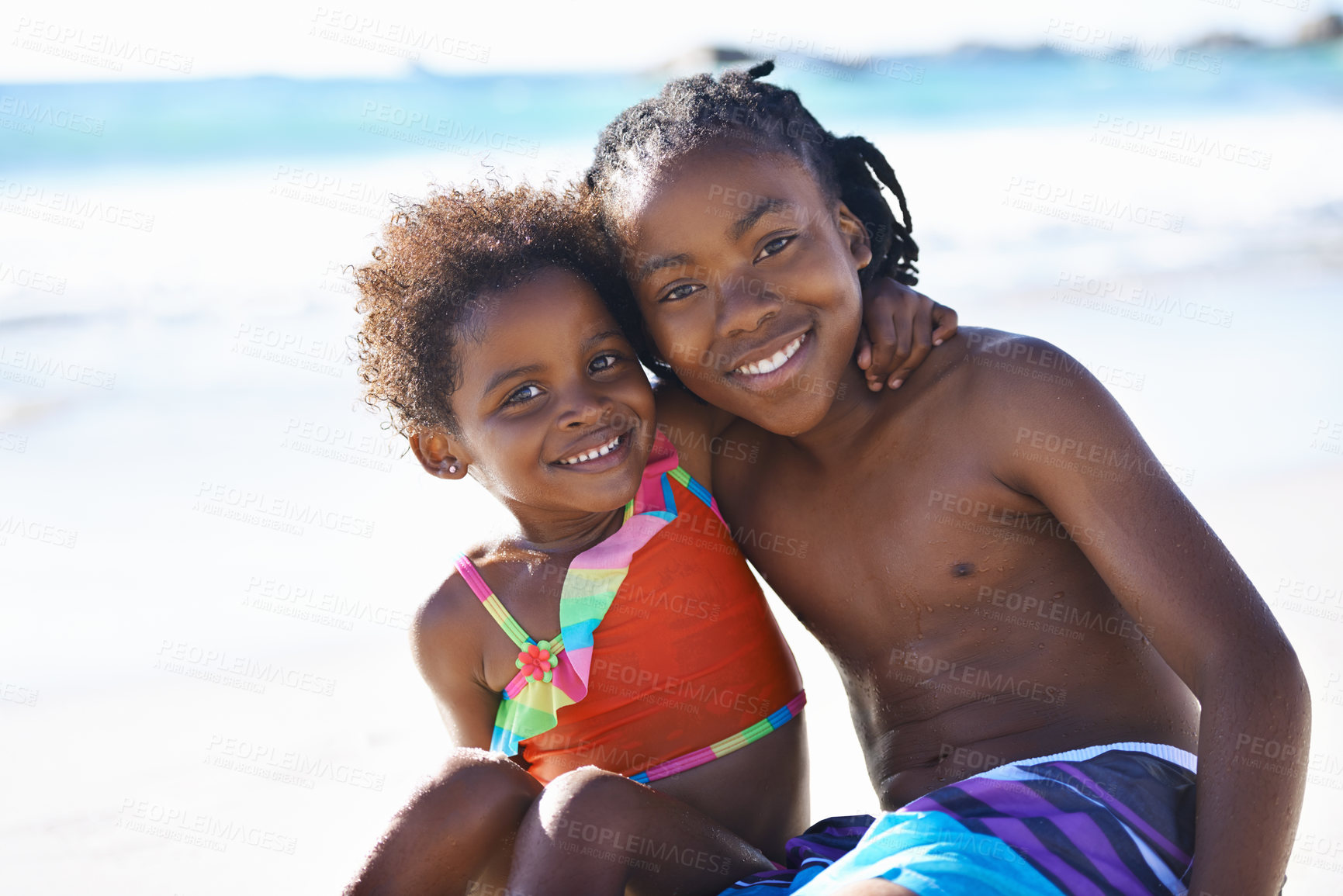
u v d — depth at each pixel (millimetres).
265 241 11617
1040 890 1760
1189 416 6203
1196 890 1823
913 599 2275
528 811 1973
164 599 4742
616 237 2332
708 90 2379
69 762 3664
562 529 2441
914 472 2252
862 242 2477
